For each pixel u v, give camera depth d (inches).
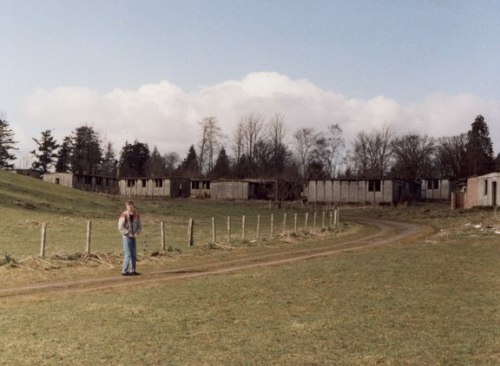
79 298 663.8
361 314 571.2
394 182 3575.3
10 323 527.5
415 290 714.2
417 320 544.1
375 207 3435.0
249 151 5639.8
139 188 4357.8
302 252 1246.9
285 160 5792.3
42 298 666.8
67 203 2326.5
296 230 1797.5
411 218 2615.7
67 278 831.1
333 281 784.9
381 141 5748.0
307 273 866.1
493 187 2485.2
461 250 1209.4
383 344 458.3
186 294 687.1
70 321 536.4
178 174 5674.2
